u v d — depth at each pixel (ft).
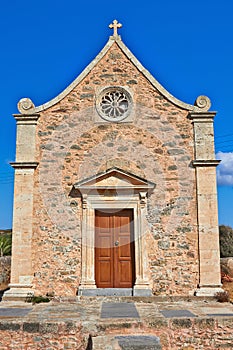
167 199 41.06
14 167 41.78
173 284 39.60
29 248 40.40
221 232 73.10
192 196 41.14
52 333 27.12
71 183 41.60
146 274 39.75
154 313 30.60
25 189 41.39
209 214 40.60
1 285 56.08
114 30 44.93
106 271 40.78
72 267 40.14
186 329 27.68
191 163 41.63
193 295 39.11
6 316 29.76
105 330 26.94
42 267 40.19
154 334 27.25
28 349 27.04
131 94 42.93
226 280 54.90
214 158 41.55
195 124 42.24
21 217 40.96
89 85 43.37
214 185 41.04
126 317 28.89
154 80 43.21
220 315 29.37
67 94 43.11
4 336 27.27
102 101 43.45
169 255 40.11
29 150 42.14
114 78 43.42
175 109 42.70
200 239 40.19
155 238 40.42
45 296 39.47
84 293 39.22
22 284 39.73
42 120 42.78
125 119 42.52
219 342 27.55
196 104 42.70
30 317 29.27
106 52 44.09
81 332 26.99
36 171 41.83
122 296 38.50
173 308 33.37
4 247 71.72
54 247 40.50
